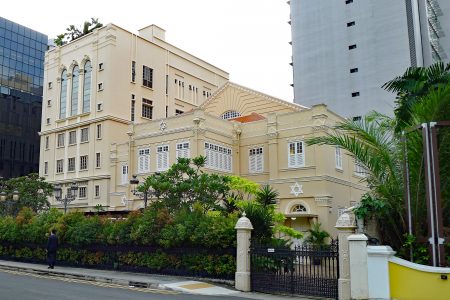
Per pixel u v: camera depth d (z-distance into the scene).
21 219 23.44
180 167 19.31
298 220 28.09
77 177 41.38
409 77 13.99
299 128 28.92
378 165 13.46
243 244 14.38
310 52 49.81
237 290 14.06
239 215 16.47
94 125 40.75
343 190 29.58
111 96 40.34
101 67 41.22
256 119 33.78
